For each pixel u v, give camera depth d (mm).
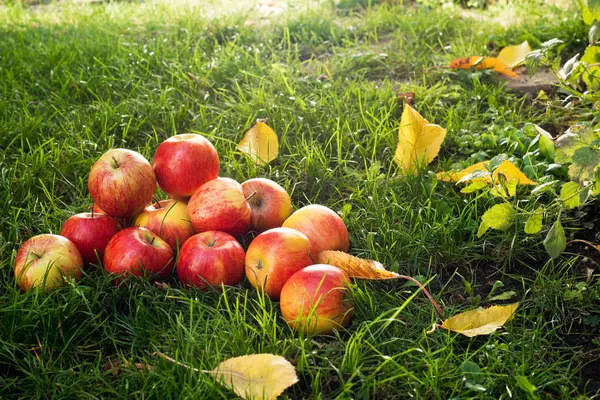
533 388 753
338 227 951
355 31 1719
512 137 1200
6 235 1037
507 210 948
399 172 1149
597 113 1089
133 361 815
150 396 772
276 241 893
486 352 827
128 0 2193
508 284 953
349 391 771
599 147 890
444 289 947
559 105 1333
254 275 901
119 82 1443
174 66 1491
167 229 960
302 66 1561
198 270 903
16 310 858
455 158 1204
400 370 795
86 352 854
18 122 1296
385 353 832
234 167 1162
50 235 930
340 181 1150
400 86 1423
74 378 812
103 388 796
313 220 943
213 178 994
